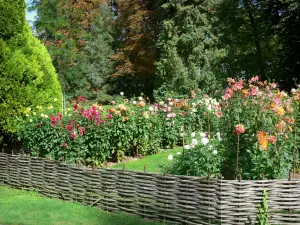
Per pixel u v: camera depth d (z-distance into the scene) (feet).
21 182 21.13
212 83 71.77
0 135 26.35
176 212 14.64
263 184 13.28
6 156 21.94
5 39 25.59
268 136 15.17
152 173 15.46
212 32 77.92
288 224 13.17
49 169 19.53
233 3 76.07
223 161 18.02
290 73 62.44
